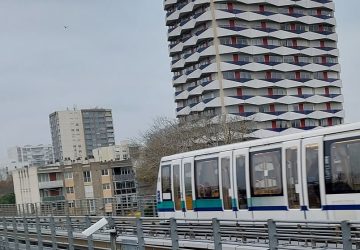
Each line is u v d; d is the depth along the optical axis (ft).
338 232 31.55
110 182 286.46
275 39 294.66
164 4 304.91
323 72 310.04
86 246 65.16
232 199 52.70
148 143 210.18
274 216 46.93
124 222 52.29
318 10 312.50
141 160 218.18
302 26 305.94
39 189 283.38
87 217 62.39
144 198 101.55
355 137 39.11
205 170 57.72
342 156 40.04
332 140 41.01
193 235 47.34
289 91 294.87
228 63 276.62
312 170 42.68
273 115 284.41
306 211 43.14
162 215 67.00
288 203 45.29
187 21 288.51
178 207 63.26
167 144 196.85
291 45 299.38
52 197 282.97
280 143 46.57
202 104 279.28
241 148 51.75
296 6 302.25
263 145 48.78
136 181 230.68
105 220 43.32
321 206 41.70
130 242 51.44
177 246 44.57
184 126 202.08
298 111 296.10
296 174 44.42
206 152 57.82
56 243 69.51
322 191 41.52
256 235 37.32
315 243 34.83
